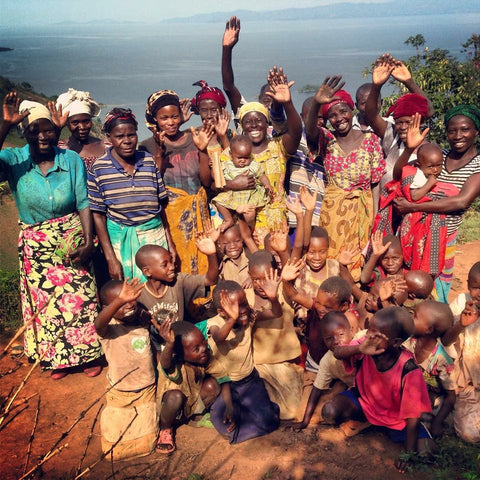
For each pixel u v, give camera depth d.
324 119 6.05
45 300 5.48
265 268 4.96
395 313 4.24
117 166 5.39
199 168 6.07
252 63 155.88
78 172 5.46
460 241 9.00
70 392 5.46
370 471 4.29
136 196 5.42
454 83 11.53
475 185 5.32
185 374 4.75
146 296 5.18
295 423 4.88
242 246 5.68
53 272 5.46
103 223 5.58
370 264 5.46
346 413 4.67
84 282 5.57
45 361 5.57
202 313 5.86
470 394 4.59
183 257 6.05
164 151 6.08
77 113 6.20
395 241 5.51
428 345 4.78
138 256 5.04
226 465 4.43
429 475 4.17
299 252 5.35
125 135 5.21
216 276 5.23
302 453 4.52
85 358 5.61
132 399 4.58
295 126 5.69
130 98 77.81
